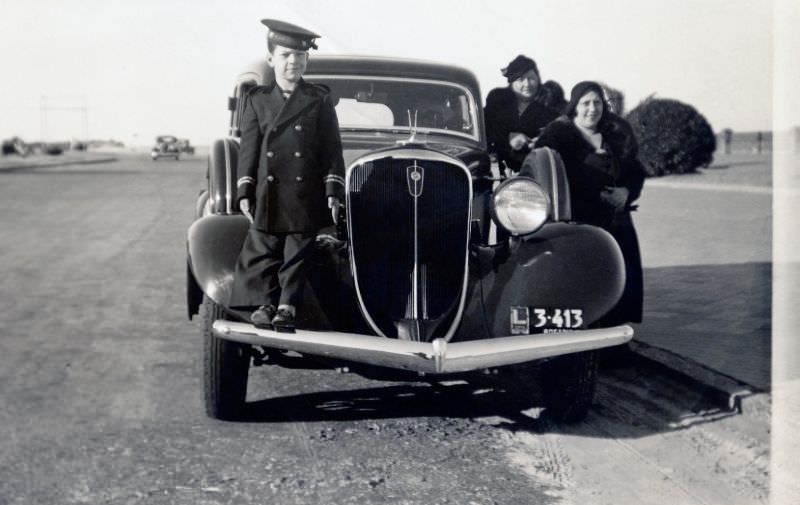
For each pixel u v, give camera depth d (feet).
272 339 12.23
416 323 13.29
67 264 32.30
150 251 35.94
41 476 11.93
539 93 22.30
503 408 15.46
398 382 17.17
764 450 12.94
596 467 12.49
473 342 12.29
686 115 44.52
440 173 13.61
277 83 12.94
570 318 13.17
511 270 13.69
